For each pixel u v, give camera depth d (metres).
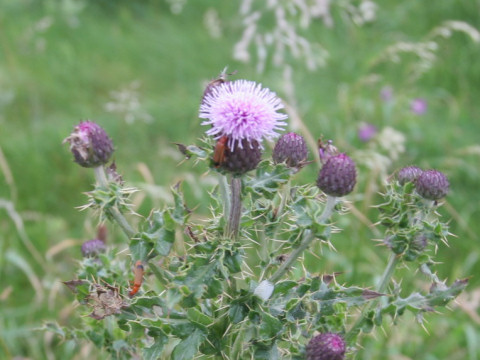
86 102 0.63
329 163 0.26
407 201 0.28
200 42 0.73
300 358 0.27
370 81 0.51
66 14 0.76
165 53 0.72
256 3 0.68
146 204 0.47
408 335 0.38
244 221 0.26
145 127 0.58
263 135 0.25
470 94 0.63
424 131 0.55
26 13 0.80
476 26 0.69
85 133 0.27
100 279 0.29
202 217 0.43
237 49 0.44
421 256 0.28
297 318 0.26
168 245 0.26
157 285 0.34
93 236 0.41
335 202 0.27
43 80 0.65
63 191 0.50
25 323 0.40
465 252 0.44
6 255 0.40
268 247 0.29
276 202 0.28
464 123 0.59
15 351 0.38
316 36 0.69
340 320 0.27
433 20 0.72
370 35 0.71
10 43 0.70
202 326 0.26
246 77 0.62
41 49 0.68
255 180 0.26
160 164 0.53
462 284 0.28
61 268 0.43
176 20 0.80
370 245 0.42
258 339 0.26
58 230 0.46
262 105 0.26
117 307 0.26
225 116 0.25
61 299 0.40
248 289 0.26
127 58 0.72
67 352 0.38
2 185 0.49
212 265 0.25
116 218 0.27
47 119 0.60
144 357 0.26
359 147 0.51
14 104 0.61
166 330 0.26
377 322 0.28
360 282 0.39
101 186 0.27
